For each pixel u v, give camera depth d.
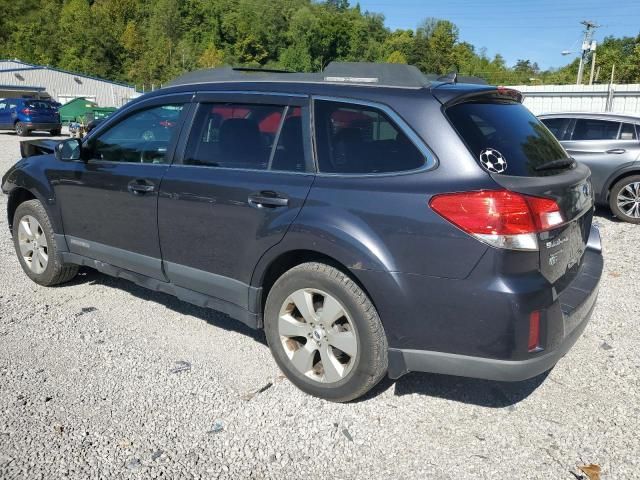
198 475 2.75
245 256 3.54
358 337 3.13
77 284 5.33
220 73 4.04
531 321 2.75
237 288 3.65
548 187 2.89
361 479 2.74
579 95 24.03
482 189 2.75
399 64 3.29
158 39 132.00
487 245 2.72
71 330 4.32
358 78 3.36
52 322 4.46
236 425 3.15
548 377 3.65
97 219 4.52
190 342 4.14
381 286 2.97
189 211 3.81
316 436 3.06
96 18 119.94
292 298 3.39
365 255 2.98
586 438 3.02
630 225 8.34
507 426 3.14
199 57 126.56
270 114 3.58
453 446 2.97
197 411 3.27
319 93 3.40
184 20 143.12
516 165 2.93
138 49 116.44
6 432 3.06
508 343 2.75
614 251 6.75
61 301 4.90
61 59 111.31
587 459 2.86
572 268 3.26
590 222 3.60
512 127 3.20
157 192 4.00
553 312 2.84
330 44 128.62
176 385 3.54
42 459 2.85
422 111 3.02
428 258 2.85
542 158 3.14
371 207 3.01
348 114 3.25
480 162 2.84
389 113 3.10
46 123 28.78
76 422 3.16
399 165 3.02
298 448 2.96
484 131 3.01
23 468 2.78
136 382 3.58
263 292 3.62
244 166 3.61
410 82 3.19
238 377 3.65
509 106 3.43
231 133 3.73
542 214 2.81
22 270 5.73
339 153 3.24
